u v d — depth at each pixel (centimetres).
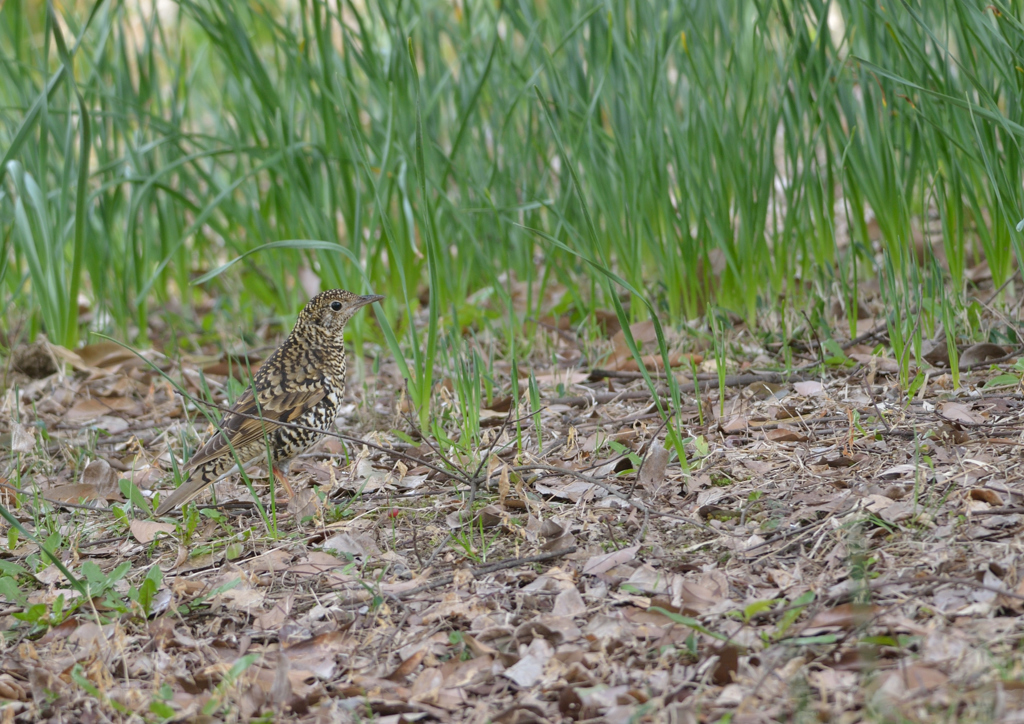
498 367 1251
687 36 1300
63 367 1281
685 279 1270
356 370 1282
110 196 1566
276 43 1413
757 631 627
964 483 752
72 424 1185
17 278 1454
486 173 1450
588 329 1270
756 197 1238
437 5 1662
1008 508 705
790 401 1001
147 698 631
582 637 652
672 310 1271
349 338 1369
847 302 1181
